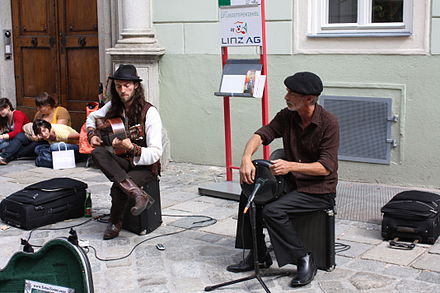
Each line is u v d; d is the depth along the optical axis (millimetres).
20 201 5121
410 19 5918
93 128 5008
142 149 4730
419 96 5883
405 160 6031
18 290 3096
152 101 7352
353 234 4828
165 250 4582
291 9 6410
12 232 5051
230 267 4176
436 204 4602
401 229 4566
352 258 4316
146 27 7309
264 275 4086
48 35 8633
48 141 7559
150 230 4961
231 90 5730
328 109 6367
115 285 3986
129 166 4832
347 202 5645
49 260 3020
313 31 6387
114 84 4820
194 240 4793
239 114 6918
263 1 5469
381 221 5121
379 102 6070
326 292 3787
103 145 4828
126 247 4660
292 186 4051
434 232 4520
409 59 5883
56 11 8484
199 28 7051
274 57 6586
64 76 8570
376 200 5688
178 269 4223
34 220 5105
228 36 5723
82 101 8469
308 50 6379
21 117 7820
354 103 6211
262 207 4027
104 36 7805
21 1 8836
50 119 7656
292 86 3828
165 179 6715
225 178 6699
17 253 3092
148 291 3891
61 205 5266
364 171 6266
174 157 7477
